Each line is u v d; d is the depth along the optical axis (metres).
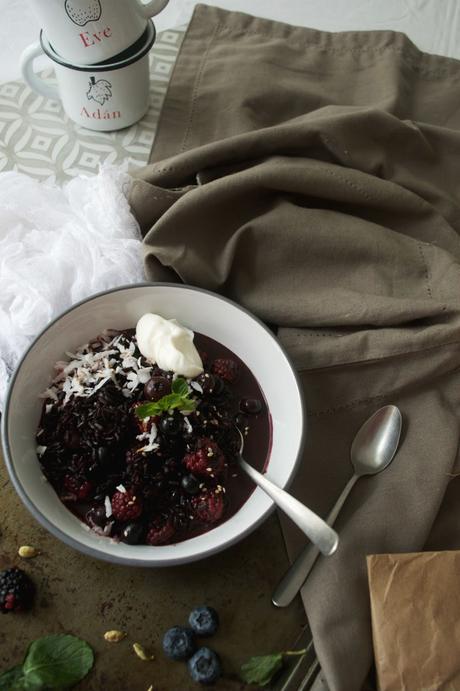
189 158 0.55
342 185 0.55
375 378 0.51
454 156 0.60
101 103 0.58
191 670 0.43
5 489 0.47
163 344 0.48
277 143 0.56
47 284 0.51
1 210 0.54
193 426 0.45
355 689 0.43
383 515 0.47
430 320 0.52
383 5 0.71
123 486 0.44
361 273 0.54
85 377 0.47
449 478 0.49
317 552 0.46
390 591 0.43
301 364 0.51
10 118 0.62
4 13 0.68
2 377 0.49
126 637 0.44
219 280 0.53
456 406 0.51
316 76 0.65
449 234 0.56
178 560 0.41
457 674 0.42
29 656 0.43
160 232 0.52
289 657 0.44
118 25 0.54
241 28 0.67
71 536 0.42
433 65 0.66
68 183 0.56
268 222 0.53
